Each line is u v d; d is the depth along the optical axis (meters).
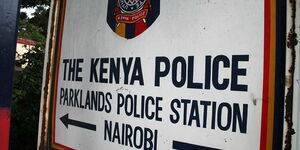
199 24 1.52
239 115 1.36
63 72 2.26
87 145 2.04
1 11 1.30
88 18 2.11
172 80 1.61
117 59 1.89
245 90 1.35
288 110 1.22
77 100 2.14
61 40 2.29
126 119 1.81
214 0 1.48
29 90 4.79
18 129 4.64
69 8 2.26
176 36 1.61
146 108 1.71
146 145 1.70
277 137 1.25
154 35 1.71
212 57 1.46
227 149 1.39
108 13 1.98
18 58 5.21
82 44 2.14
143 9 1.77
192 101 1.52
